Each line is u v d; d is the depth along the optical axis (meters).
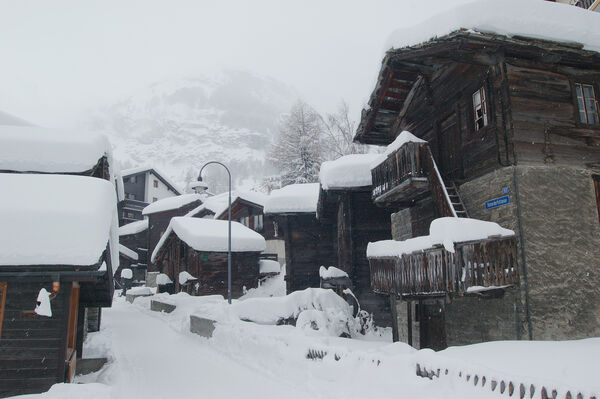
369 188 17.12
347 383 7.88
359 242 17.69
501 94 10.20
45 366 8.34
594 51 10.10
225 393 8.62
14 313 8.45
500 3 9.73
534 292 9.33
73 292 10.37
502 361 6.48
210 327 15.74
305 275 21.95
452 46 10.18
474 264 9.10
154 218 49.47
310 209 21.72
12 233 8.37
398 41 11.48
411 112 14.91
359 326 15.41
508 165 9.99
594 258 9.95
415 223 14.16
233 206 34.97
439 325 12.96
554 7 10.20
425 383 6.38
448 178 12.60
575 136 10.52
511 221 9.76
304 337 10.73
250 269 30.62
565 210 9.97
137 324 22.36
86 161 12.03
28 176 9.84
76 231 8.64
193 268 30.45
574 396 4.54
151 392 8.88
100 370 11.34
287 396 8.15
